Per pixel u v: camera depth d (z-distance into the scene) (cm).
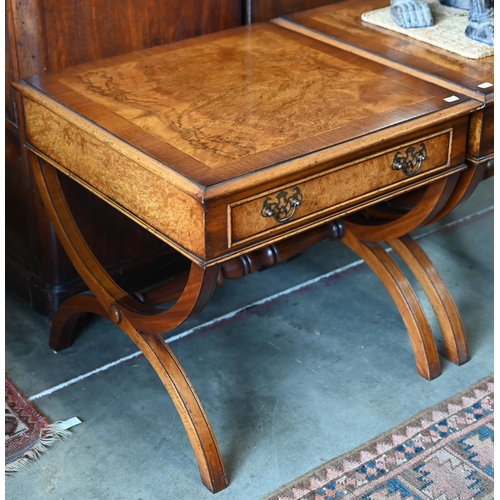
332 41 238
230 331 266
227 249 171
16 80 230
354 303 282
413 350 250
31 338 262
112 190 190
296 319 273
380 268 244
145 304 221
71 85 208
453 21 250
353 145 180
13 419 227
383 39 239
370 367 251
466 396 238
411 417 231
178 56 228
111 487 207
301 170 174
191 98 202
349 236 246
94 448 220
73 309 239
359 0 272
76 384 243
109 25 232
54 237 250
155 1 238
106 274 226
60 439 222
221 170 168
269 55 230
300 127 188
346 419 230
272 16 267
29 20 219
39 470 212
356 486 207
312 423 228
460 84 209
